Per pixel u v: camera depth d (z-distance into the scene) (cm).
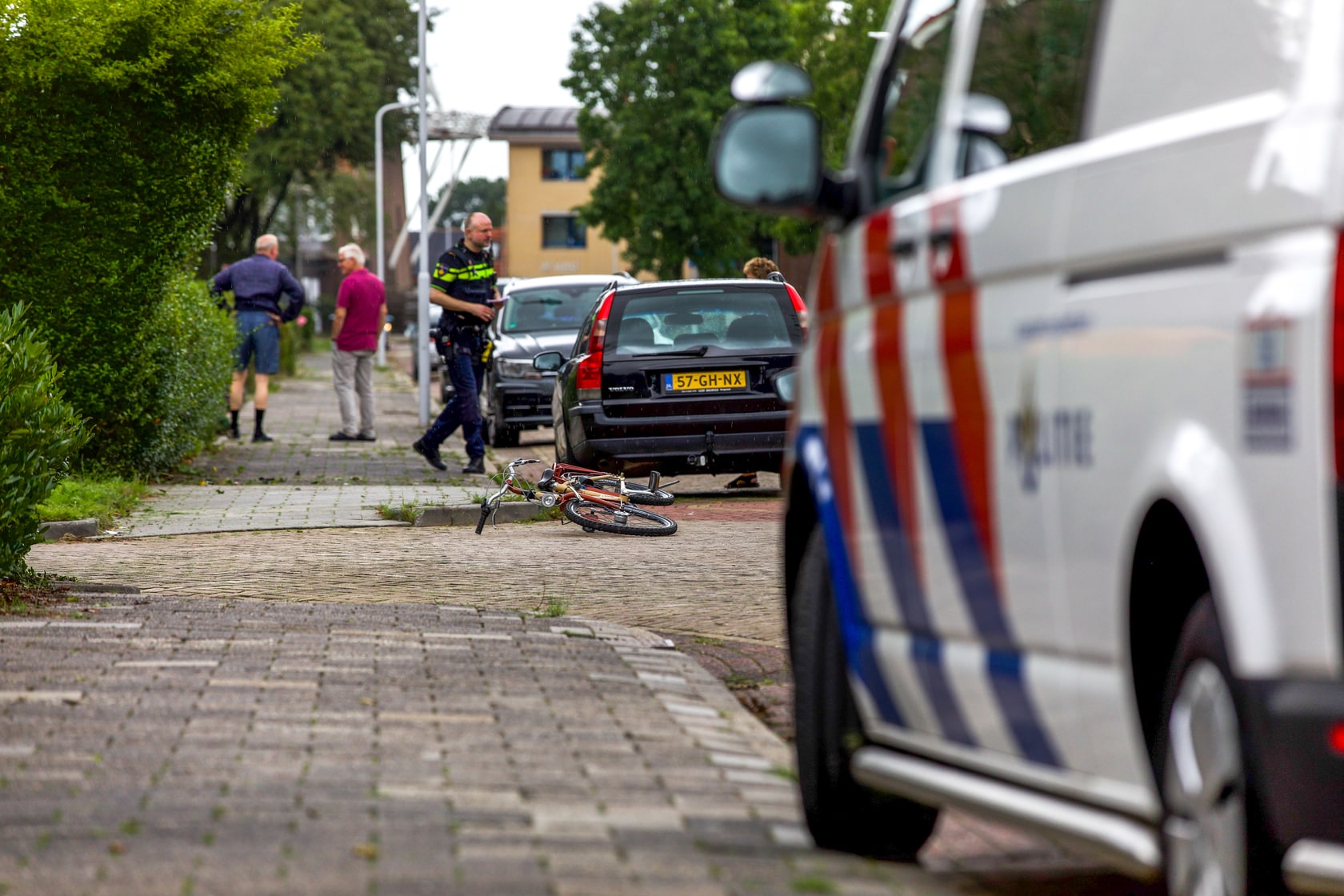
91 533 3506
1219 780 910
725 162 1220
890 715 1225
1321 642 802
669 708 1789
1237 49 912
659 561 3166
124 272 4122
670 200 14438
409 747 1559
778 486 4688
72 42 3928
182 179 4138
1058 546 991
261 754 1516
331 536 3559
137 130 4097
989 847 1370
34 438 2453
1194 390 877
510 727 1656
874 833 1302
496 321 6512
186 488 4397
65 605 2350
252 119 4275
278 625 2219
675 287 4328
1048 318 1006
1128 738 952
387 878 1150
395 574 2947
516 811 1342
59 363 4134
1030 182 1039
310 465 5106
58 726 1600
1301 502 806
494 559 3186
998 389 1048
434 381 11781
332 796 1376
